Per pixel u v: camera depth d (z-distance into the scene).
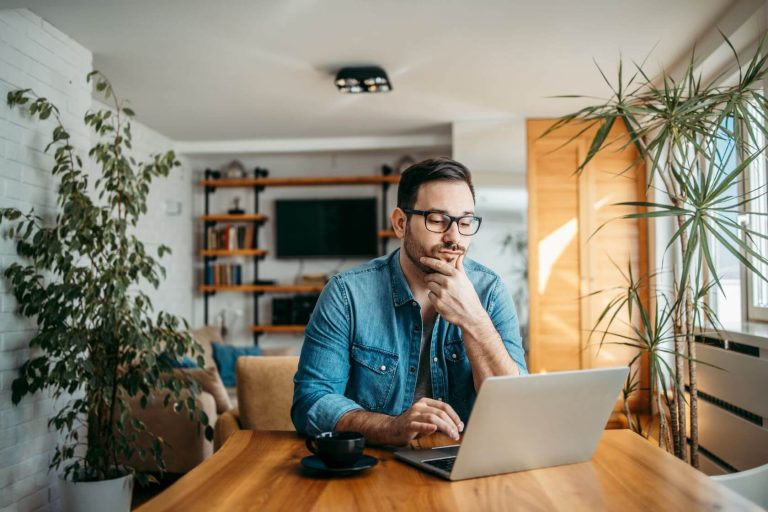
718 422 2.79
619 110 2.18
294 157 6.39
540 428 1.07
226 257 6.44
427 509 0.90
